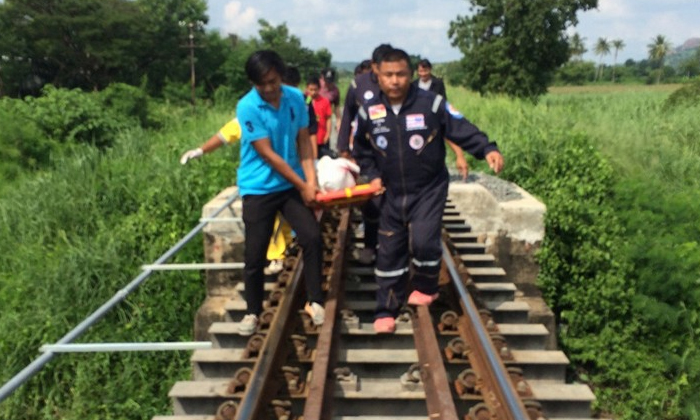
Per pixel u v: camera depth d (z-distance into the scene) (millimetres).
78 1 38938
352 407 4004
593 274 7211
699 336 6285
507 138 11375
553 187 8969
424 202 4246
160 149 12594
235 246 7004
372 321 5324
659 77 108688
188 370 6734
